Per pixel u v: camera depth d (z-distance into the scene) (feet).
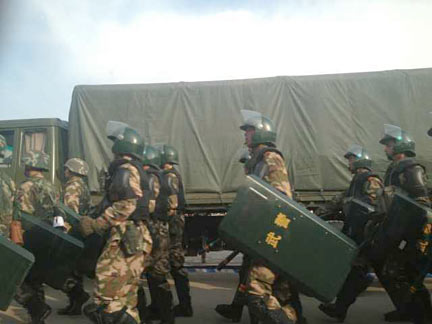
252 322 14.24
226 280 25.73
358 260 13.61
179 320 16.25
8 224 13.84
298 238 10.34
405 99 22.72
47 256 13.85
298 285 10.39
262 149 12.00
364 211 13.96
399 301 13.89
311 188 22.85
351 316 16.80
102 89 24.02
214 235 24.52
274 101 23.35
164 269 14.62
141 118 23.85
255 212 10.38
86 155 23.59
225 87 23.66
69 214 15.88
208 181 23.29
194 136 23.57
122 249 11.00
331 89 23.17
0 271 10.62
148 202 11.55
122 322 10.69
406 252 13.15
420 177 13.61
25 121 24.21
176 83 23.95
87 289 21.52
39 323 14.25
